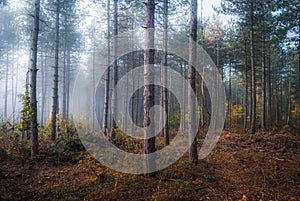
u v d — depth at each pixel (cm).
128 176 550
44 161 670
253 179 561
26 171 586
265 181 545
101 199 433
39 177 549
